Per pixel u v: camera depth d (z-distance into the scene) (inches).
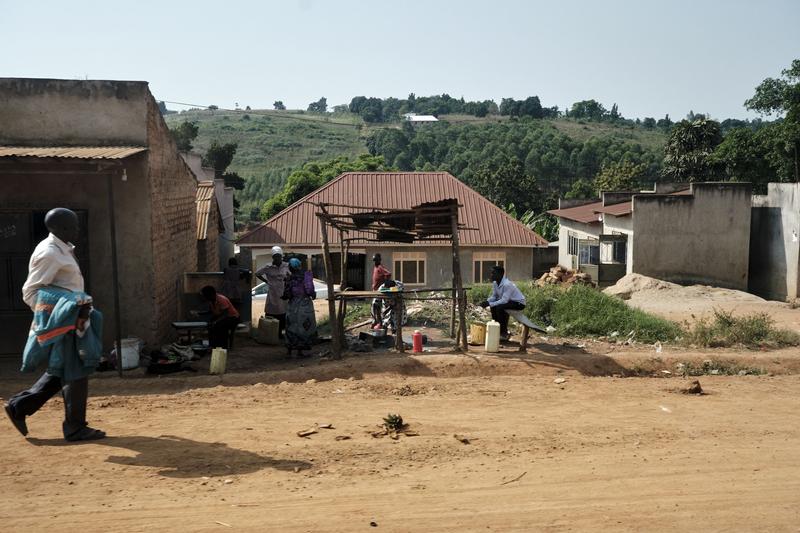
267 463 242.2
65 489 212.7
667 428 300.2
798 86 1676.9
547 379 407.8
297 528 186.4
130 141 478.3
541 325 584.4
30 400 259.3
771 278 1183.6
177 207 593.3
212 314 488.4
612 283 1199.6
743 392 385.7
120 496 207.8
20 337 456.1
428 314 622.8
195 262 706.8
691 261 1163.3
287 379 398.0
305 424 296.7
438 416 316.8
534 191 2655.0
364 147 5123.0
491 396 362.6
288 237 1131.9
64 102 475.8
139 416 307.9
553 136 4402.1
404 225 488.4
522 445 269.9
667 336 544.4
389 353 463.2
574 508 204.5
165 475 227.3
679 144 2101.4
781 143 1699.1
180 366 424.5
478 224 1164.5
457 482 225.9
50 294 249.9
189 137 2288.4
